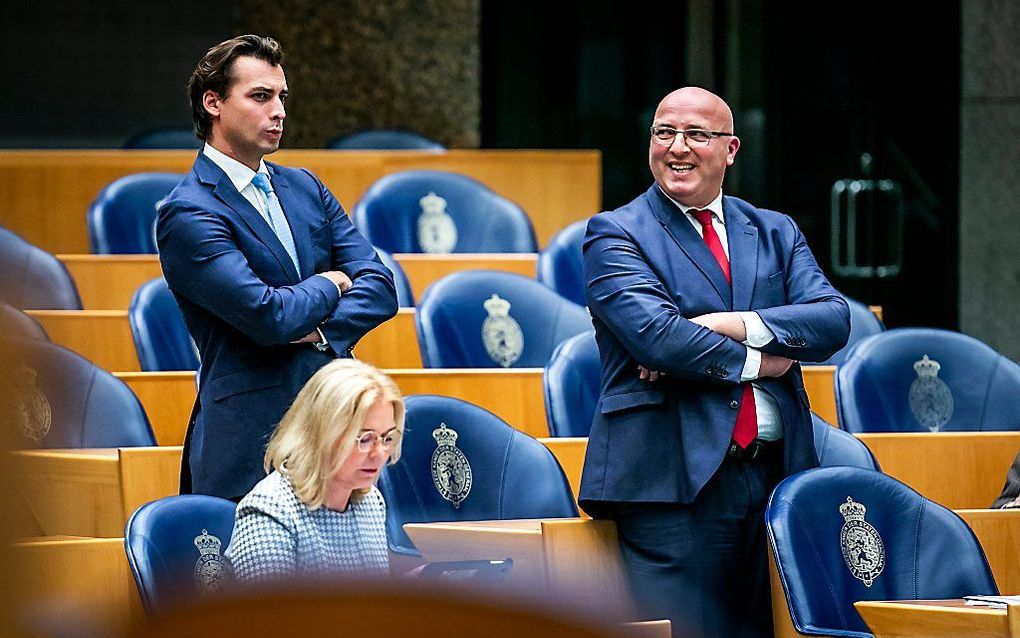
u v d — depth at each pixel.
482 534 9.52
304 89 28.09
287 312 9.88
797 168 28.11
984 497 13.44
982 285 26.53
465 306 15.12
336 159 21.64
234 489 9.89
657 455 9.87
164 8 27.64
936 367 14.80
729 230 10.53
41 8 27.11
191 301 10.28
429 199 19.88
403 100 28.30
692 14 28.59
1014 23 26.48
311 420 8.01
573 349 13.07
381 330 15.78
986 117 26.53
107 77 27.47
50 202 20.77
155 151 21.23
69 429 12.17
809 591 8.72
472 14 28.28
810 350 10.00
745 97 28.39
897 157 27.30
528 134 28.58
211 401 10.10
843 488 9.30
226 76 10.37
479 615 0.87
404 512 10.27
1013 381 14.88
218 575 8.16
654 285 9.98
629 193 28.81
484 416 10.81
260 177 10.54
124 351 15.55
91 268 17.70
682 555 9.80
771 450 10.01
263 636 0.86
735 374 9.74
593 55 28.61
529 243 19.91
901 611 7.86
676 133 10.40
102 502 11.46
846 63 27.81
